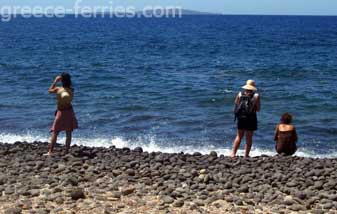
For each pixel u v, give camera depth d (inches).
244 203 319.6
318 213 302.4
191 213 297.9
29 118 756.0
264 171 397.7
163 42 2965.1
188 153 529.3
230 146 606.5
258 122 733.3
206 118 767.1
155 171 390.0
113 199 320.8
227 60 1841.8
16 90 1037.2
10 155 465.7
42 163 411.8
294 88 1101.7
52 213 292.8
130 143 618.8
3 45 2615.7
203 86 1130.0
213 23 7647.6
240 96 475.2
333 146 622.5
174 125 721.6
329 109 853.2
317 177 383.6
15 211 290.2
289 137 486.3
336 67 1562.5
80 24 6983.3
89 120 749.9
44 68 1535.4
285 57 1983.3
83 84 1158.3
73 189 333.7
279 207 312.5
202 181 365.4
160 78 1293.1
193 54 2121.1
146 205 311.4
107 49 2410.2
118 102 904.3
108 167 403.5
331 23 7795.3
